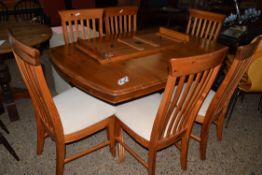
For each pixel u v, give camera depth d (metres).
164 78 1.39
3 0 3.78
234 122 2.29
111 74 1.41
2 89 2.02
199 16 2.41
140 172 1.71
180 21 4.00
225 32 2.55
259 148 1.99
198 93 1.29
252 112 2.45
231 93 1.71
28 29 2.19
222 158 1.87
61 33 2.26
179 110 1.36
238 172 1.75
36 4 3.94
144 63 1.57
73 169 1.70
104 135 2.04
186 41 2.01
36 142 1.92
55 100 1.58
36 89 1.24
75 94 1.66
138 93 1.31
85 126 1.46
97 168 1.72
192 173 1.72
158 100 1.67
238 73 1.49
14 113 2.10
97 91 1.28
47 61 3.28
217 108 1.65
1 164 1.71
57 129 1.34
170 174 1.71
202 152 1.79
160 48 1.79
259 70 1.88
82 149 1.89
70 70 1.44
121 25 2.34
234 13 3.33
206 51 1.85
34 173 1.65
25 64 1.16
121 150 1.74
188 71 1.06
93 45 1.77
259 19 3.06
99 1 4.75
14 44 1.15
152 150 1.40
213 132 2.14
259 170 1.78
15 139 1.94
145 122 1.46
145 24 4.39
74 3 4.79
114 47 1.76
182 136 1.57
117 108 1.58
